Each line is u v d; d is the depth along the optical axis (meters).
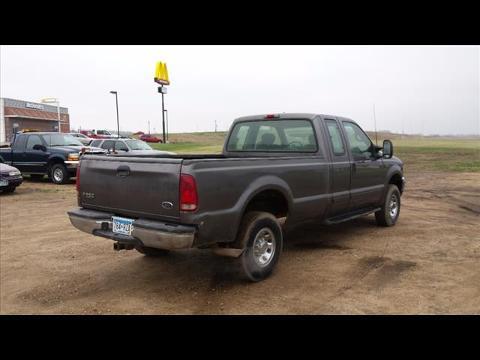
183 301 4.62
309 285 4.97
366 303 4.44
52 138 16.45
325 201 6.10
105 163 5.05
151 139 56.78
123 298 4.76
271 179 5.13
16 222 9.10
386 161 7.76
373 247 6.55
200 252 6.41
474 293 4.67
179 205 4.33
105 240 7.42
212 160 4.49
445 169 20.14
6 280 5.48
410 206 10.55
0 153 17.02
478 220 8.70
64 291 5.04
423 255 6.12
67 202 11.79
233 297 4.67
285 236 7.27
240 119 7.04
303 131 6.29
